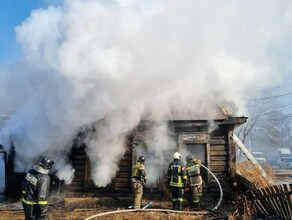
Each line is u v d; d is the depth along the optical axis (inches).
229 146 374.6
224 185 369.4
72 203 342.0
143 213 300.2
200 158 383.2
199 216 291.3
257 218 284.4
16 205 342.6
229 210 315.9
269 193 277.6
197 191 330.3
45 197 202.7
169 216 290.0
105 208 328.2
